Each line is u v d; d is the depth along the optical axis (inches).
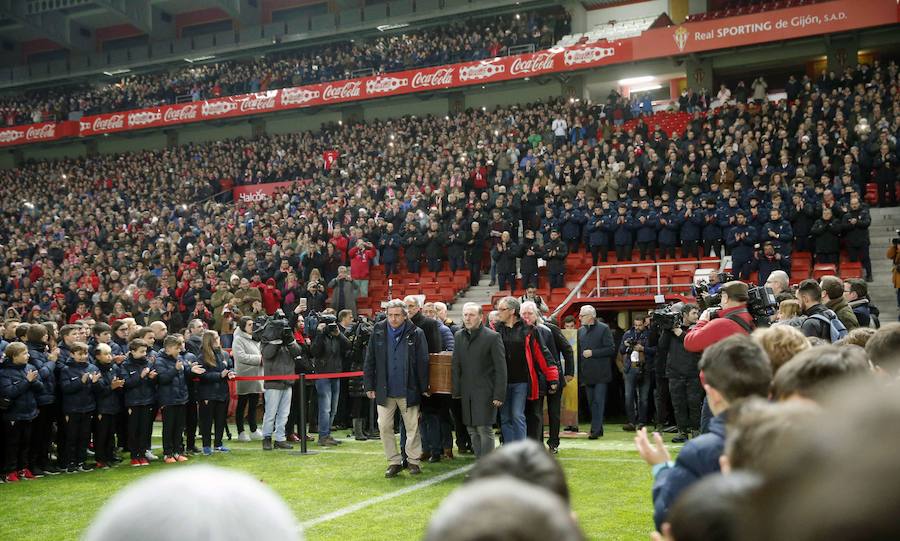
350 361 502.9
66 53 1886.1
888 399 23.1
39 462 392.5
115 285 895.1
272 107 1362.0
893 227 749.9
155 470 397.1
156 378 421.1
